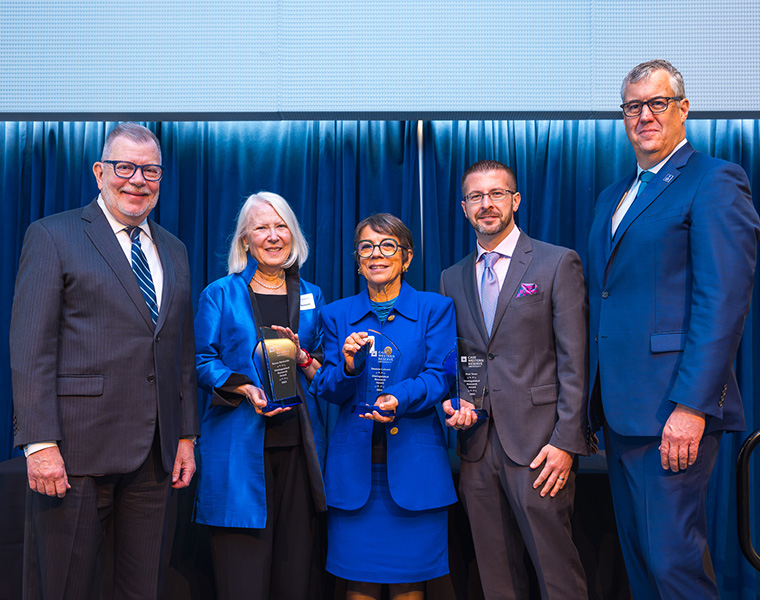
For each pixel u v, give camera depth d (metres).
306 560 1.82
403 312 1.86
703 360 1.50
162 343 1.61
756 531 2.86
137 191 1.59
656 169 1.75
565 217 3.09
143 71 2.96
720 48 2.90
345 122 3.10
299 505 1.83
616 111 2.92
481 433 1.80
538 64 2.93
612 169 3.08
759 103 2.88
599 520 1.99
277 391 1.75
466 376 1.78
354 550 1.76
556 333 1.77
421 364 1.82
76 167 3.15
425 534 1.76
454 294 1.93
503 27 2.93
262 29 2.96
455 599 1.99
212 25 2.96
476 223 1.87
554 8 2.93
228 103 2.96
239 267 1.97
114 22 2.97
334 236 3.08
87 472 1.50
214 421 1.84
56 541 1.49
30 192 3.14
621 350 1.70
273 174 3.11
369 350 1.76
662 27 2.91
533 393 1.75
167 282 1.66
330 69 2.95
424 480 1.75
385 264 1.84
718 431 1.64
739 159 3.04
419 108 2.93
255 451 1.77
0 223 3.09
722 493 2.83
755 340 2.94
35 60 2.98
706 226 1.57
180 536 1.96
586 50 2.92
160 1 2.96
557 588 1.68
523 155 3.11
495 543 1.79
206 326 1.89
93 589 1.56
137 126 1.64
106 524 1.60
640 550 1.71
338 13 2.95
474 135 3.12
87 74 2.97
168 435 1.62
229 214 3.09
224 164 3.11
